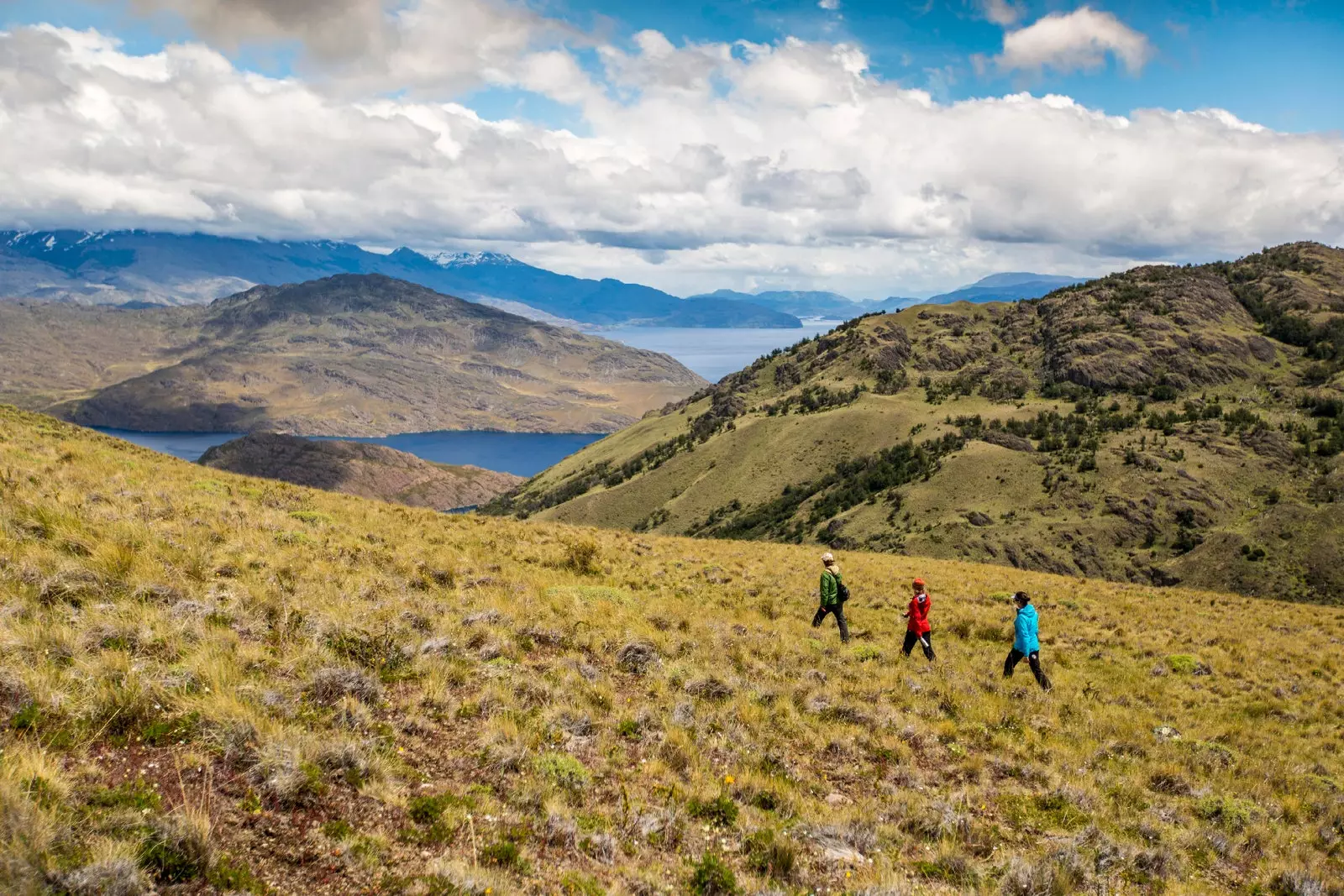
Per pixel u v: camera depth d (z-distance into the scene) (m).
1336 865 10.04
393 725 9.22
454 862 6.52
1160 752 13.66
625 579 23.08
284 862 6.13
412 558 18.66
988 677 17.28
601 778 9.28
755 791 9.62
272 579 13.44
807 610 22.70
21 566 10.88
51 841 5.33
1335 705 17.61
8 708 7.10
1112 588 35.69
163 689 8.08
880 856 8.52
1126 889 8.61
